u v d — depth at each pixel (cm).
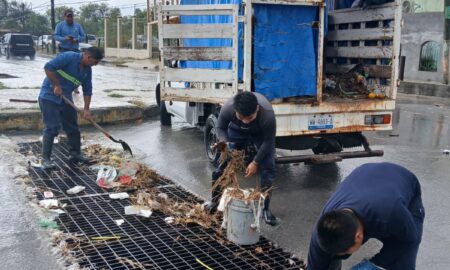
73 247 386
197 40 647
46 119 577
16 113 822
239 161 431
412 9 1827
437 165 683
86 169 602
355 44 666
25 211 452
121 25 3422
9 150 675
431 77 1648
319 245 226
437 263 382
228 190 406
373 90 637
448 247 411
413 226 233
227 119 430
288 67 565
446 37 1555
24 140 754
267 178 441
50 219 437
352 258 389
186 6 566
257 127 420
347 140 614
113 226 433
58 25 1007
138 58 3184
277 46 557
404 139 865
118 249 388
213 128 634
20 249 376
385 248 246
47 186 532
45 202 476
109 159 641
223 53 556
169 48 588
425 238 429
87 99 595
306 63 573
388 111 603
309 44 572
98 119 917
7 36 3102
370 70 641
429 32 1647
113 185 536
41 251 375
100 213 463
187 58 579
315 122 571
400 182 246
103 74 2059
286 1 544
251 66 548
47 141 582
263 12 544
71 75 571
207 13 555
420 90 1599
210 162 654
